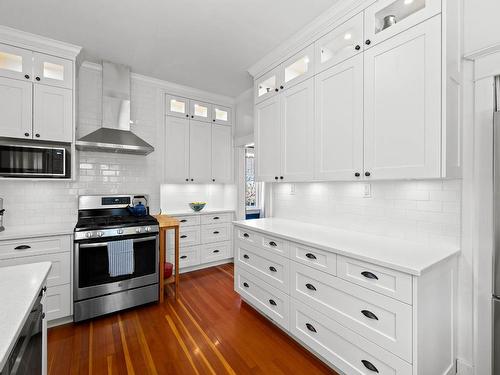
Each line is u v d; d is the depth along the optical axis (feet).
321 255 5.66
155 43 8.05
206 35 7.58
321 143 6.75
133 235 8.25
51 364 5.68
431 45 4.61
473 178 5.08
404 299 4.17
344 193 7.49
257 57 8.87
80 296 7.37
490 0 4.85
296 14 6.61
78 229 7.38
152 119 10.95
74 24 7.05
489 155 4.91
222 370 5.56
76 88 8.57
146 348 6.29
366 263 4.74
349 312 5.05
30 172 7.46
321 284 5.65
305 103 7.26
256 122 9.33
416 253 4.91
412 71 4.87
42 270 4.11
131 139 9.30
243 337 6.77
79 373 5.42
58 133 7.91
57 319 7.35
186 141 11.85
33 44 7.59
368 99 5.61
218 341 6.59
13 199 8.17
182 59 9.09
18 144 7.41
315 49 6.97
